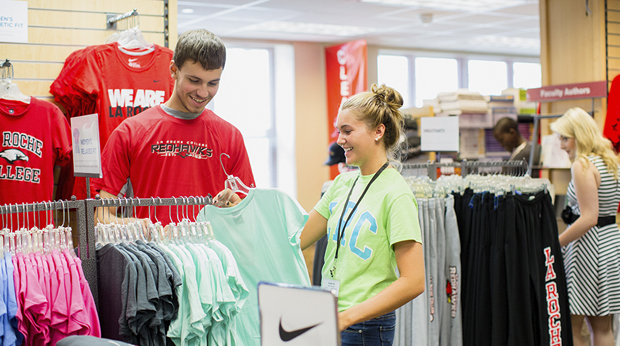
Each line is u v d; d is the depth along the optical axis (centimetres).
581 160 332
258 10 667
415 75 1030
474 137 670
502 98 685
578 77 466
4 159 289
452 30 829
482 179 329
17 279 176
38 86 326
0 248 180
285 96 905
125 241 201
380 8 671
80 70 302
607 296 335
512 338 298
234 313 197
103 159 237
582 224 332
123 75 309
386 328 183
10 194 292
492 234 306
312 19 729
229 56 870
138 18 326
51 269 182
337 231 190
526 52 1061
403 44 949
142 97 313
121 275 186
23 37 320
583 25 460
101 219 228
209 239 208
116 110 307
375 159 188
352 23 763
